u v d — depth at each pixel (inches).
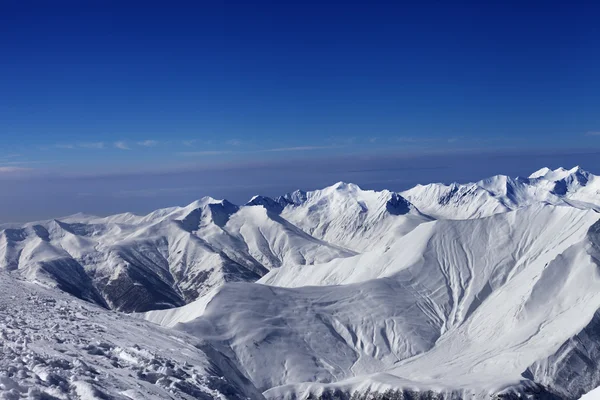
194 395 1184.2
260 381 5280.5
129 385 1044.5
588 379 4771.2
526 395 4244.6
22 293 2123.5
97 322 1840.6
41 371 945.5
